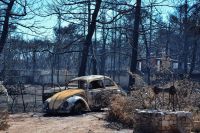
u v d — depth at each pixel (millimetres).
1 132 12656
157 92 11094
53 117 16750
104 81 19000
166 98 14016
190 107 13859
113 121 14625
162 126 10117
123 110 14562
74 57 59031
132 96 15102
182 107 13750
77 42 34281
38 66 64312
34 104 23141
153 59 26781
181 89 14438
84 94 18125
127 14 30172
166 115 10156
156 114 10180
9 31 29453
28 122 15062
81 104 17766
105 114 16234
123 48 48812
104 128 13367
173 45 48969
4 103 19594
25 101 25891
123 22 35406
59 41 31578
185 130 10141
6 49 33812
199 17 29688
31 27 28609
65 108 17281
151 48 51594
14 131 12859
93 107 18422
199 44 50656
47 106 17625
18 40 33844
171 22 33031
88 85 18391
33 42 31562
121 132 12617
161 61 17219
